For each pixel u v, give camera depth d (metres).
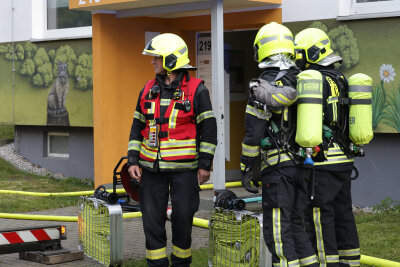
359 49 8.08
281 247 4.59
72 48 11.09
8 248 5.84
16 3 11.87
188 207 5.23
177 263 5.31
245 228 5.07
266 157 4.66
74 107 11.12
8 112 12.12
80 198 6.17
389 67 7.86
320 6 8.37
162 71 5.30
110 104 9.55
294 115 4.64
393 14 7.76
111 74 9.52
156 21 9.96
